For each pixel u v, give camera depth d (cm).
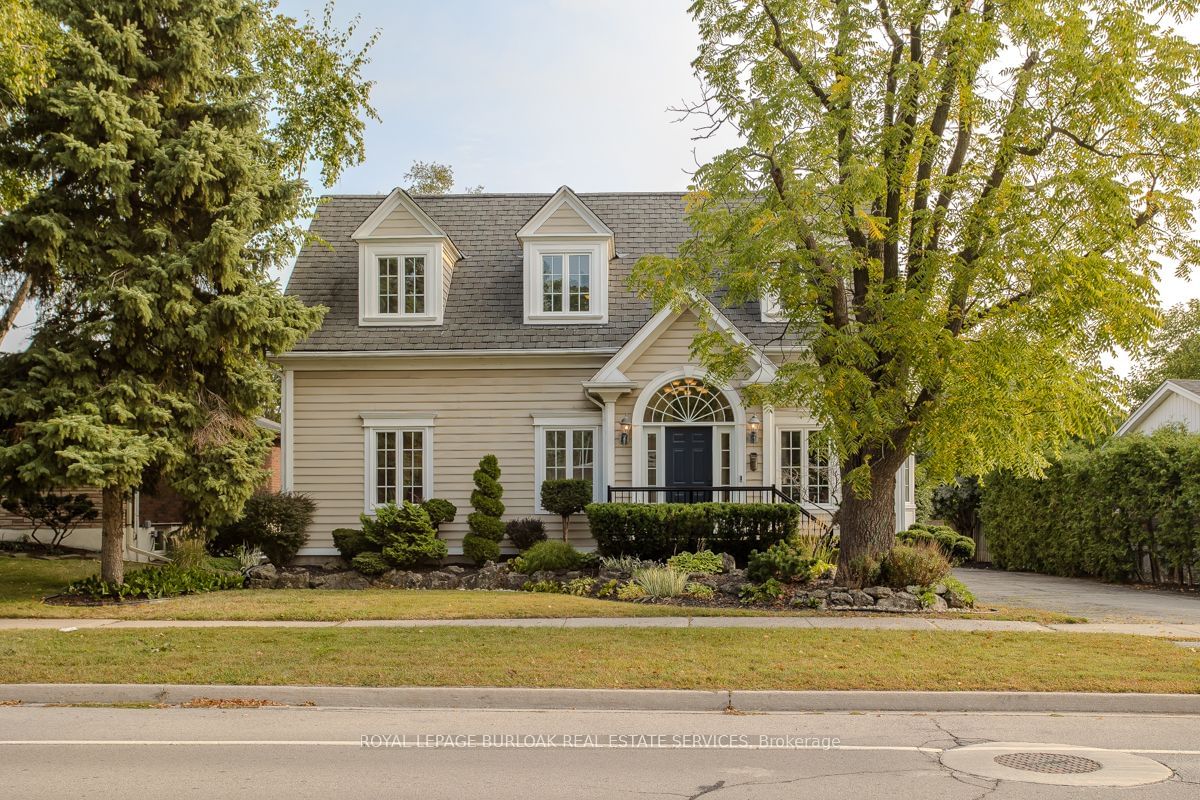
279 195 1742
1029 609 1516
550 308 2189
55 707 894
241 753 718
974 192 1381
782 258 1352
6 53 1553
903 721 838
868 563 1510
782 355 2080
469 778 651
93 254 1552
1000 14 1318
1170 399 2945
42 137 1574
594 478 2122
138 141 1550
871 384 1300
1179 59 1263
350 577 1862
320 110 2523
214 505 1597
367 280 2183
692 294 1706
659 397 2073
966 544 2641
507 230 2416
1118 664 1013
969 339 1323
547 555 1852
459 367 2145
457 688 912
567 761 697
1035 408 1339
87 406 1468
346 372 2155
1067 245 1306
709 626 1254
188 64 1594
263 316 1623
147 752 720
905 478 2192
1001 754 719
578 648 1094
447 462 2139
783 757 710
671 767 681
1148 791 622
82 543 2333
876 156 1366
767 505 1850
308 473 2142
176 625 1282
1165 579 2084
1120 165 1310
